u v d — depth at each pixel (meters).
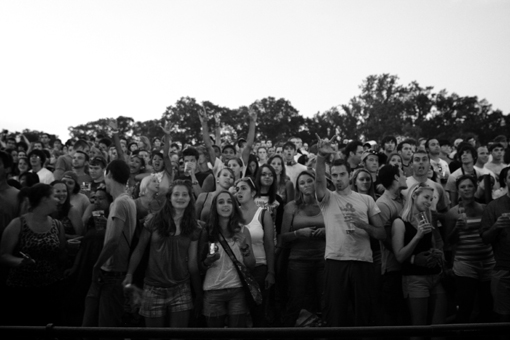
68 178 6.24
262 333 2.52
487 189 6.10
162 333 2.53
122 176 4.70
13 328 2.58
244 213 5.44
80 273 5.15
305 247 5.48
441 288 4.64
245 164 7.79
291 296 5.52
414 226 4.75
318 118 97.50
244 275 4.55
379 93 92.88
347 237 4.62
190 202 4.54
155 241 4.40
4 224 4.76
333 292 4.58
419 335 2.55
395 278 4.89
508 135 90.69
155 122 71.38
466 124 95.19
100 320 4.44
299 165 9.15
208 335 2.51
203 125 8.49
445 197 6.17
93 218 5.31
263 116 92.50
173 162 8.99
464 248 5.20
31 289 4.27
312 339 2.68
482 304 5.25
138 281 4.56
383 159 7.65
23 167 8.53
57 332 2.56
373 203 4.83
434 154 8.45
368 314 4.55
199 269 4.57
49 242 4.38
